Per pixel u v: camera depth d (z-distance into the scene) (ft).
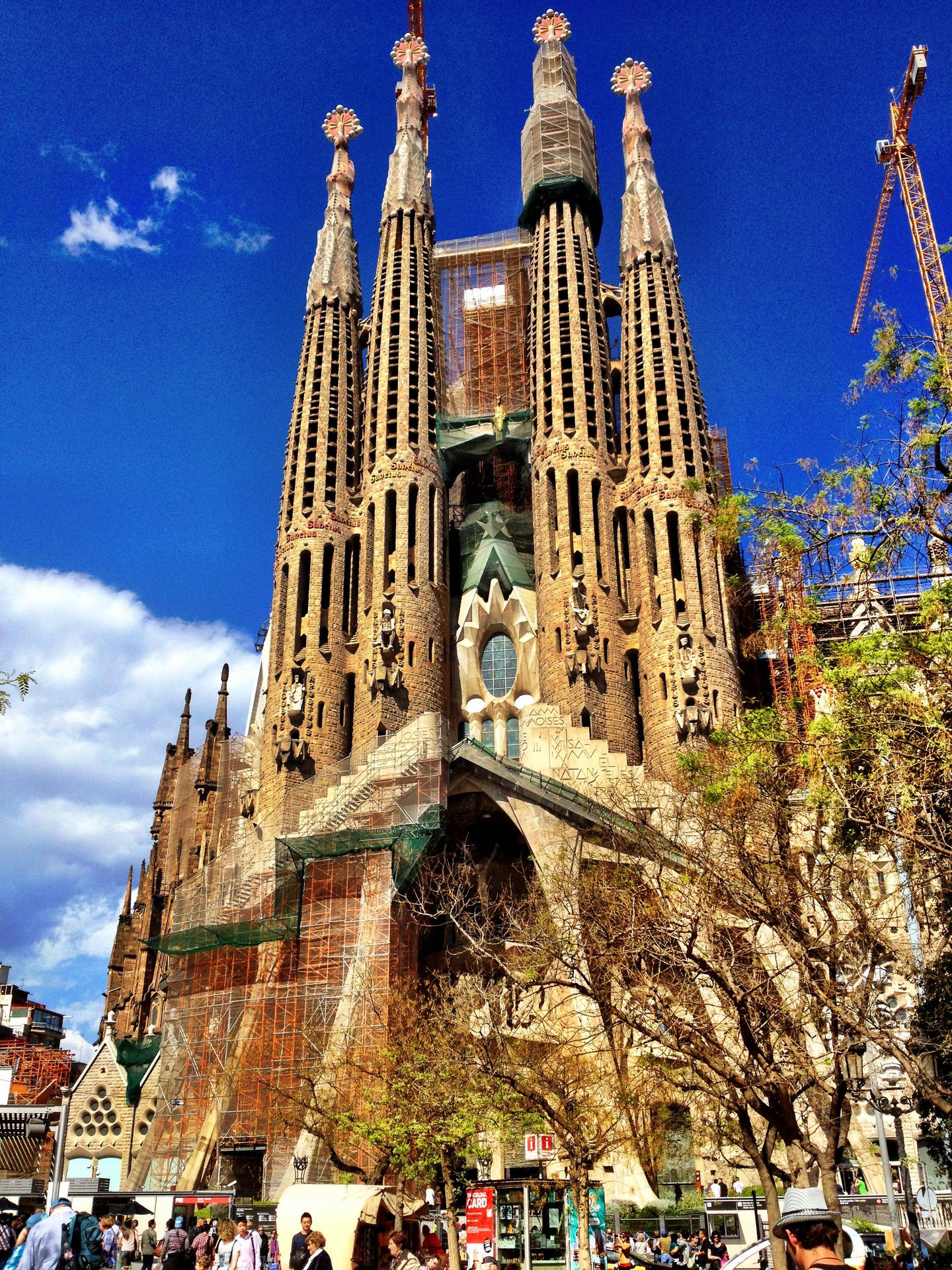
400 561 290.35
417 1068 129.08
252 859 257.55
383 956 222.69
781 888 76.79
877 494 77.15
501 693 307.17
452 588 325.62
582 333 313.53
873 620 79.36
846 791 73.67
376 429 311.47
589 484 293.43
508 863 265.95
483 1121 121.29
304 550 299.79
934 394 76.02
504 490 348.18
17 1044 336.08
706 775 94.99
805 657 79.77
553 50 358.84
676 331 307.17
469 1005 128.98
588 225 343.26
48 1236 52.75
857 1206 121.19
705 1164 192.65
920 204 377.30
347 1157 191.83
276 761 275.18
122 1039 345.31
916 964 88.58
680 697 264.11
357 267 351.25
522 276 362.12
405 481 299.79
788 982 105.60
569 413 303.89
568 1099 104.83
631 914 87.76
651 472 289.94
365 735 276.62
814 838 79.92
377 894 232.73
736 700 266.77
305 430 313.73
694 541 278.26
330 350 325.62
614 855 148.77
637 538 287.69
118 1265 85.40
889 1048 66.69
